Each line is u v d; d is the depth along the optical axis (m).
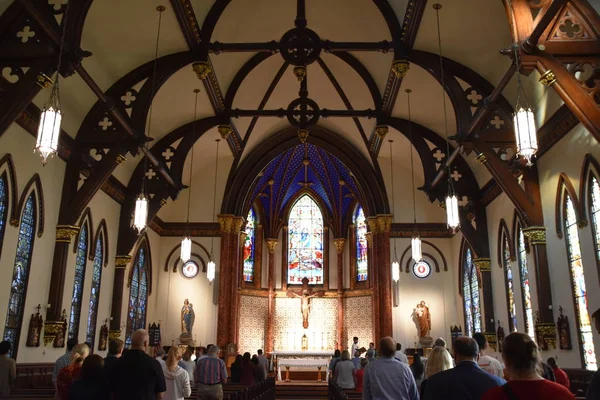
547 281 15.86
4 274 13.85
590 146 13.59
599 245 13.35
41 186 15.51
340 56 20.59
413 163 26.36
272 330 30.38
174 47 16.69
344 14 18.02
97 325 19.91
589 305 13.78
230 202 26.33
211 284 26.00
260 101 23.16
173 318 25.72
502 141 15.84
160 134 21.33
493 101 14.11
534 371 3.44
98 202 19.61
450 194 14.16
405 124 21.41
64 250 16.36
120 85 17.09
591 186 13.73
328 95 23.66
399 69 16.31
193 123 21.17
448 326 25.80
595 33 10.68
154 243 25.77
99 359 6.47
